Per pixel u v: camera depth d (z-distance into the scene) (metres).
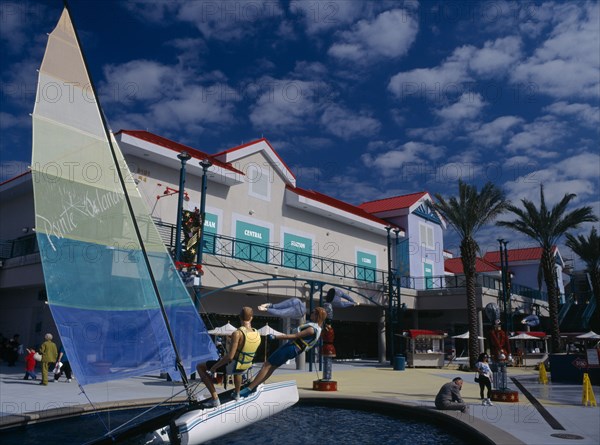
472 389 16.80
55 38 7.86
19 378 17.41
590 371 19.42
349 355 35.09
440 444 8.74
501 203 30.14
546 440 8.42
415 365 28.38
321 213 33.19
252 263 23.42
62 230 7.33
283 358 8.15
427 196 42.53
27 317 23.59
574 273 63.25
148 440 8.13
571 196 34.47
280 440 8.92
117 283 7.80
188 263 18.48
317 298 26.97
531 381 20.58
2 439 8.61
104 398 12.70
